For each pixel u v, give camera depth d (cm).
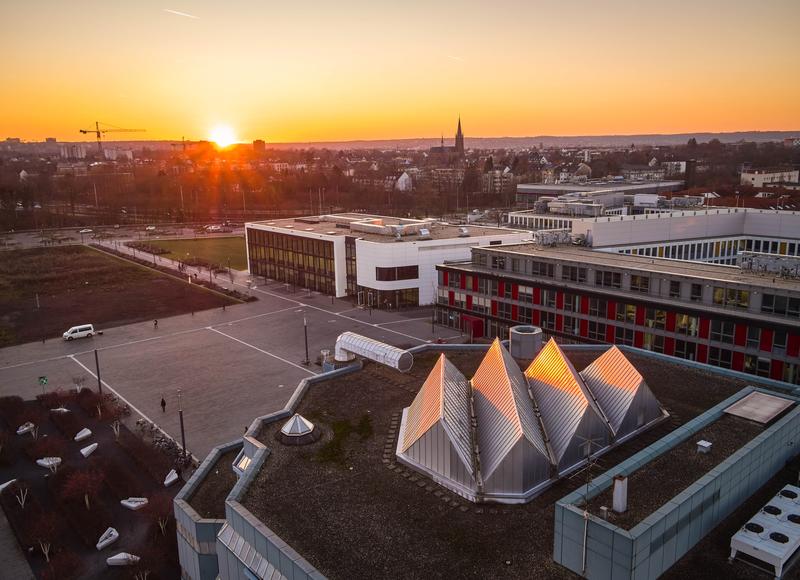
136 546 5491
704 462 3906
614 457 4494
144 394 9012
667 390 5647
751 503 3856
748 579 3172
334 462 4597
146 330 12362
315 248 15300
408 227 14600
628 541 2944
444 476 4250
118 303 14512
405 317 12712
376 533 3694
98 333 12175
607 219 12000
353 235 14788
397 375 6278
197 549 4375
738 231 13825
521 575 3266
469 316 11212
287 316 13175
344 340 6556
